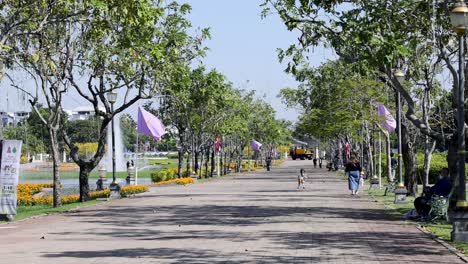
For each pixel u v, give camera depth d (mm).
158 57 30969
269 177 72188
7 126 96625
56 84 32125
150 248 17109
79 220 25422
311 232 20453
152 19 28859
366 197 37031
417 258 14953
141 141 147750
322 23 22812
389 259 14844
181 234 20359
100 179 46219
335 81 54281
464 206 17531
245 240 18625
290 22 23109
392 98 46781
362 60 22703
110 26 26219
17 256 15836
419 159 53219
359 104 48000
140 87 35719
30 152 113188
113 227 22734
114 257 15516
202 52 38688
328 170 90562
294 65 23781
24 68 30281
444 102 32781
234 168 102062
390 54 21359
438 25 23000
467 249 16172
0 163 25531
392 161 50938
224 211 28719
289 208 29938
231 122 69375
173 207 31312
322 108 60594
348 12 22203
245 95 82812
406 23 23531
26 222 24984
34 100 31969
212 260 14898
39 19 26047
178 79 35531
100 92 36531
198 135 66750
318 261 14648
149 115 46812
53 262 14820
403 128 35594
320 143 115438
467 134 22203
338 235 19578
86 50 32094
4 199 25359
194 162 72188
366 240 18375
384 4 22000
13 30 26266
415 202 23984
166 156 155125
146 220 25109
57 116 32562
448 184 22922
